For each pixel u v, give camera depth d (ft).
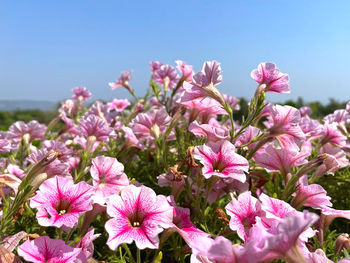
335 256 1.03
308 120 1.59
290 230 0.56
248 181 1.34
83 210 0.90
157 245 0.83
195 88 1.28
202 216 1.19
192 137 1.57
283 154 1.27
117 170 1.10
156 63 2.34
